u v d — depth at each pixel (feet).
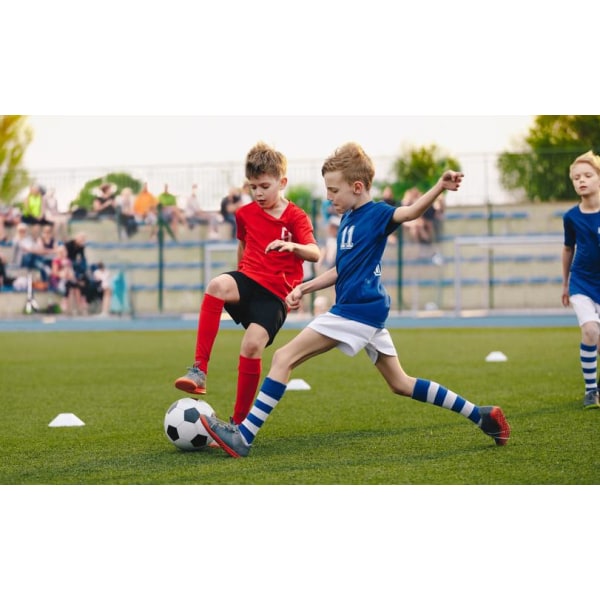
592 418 23.38
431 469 17.75
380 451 19.56
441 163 110.32
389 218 18.38
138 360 44.78
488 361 40.40
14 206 96.89
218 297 20.51
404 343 52.95
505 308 95.76
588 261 25.89
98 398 29.66
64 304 94.53
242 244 21.83
